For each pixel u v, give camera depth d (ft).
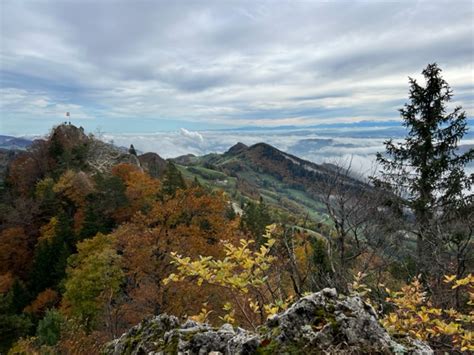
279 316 10.18
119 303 67.21
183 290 62.95
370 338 9.21
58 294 121.39
